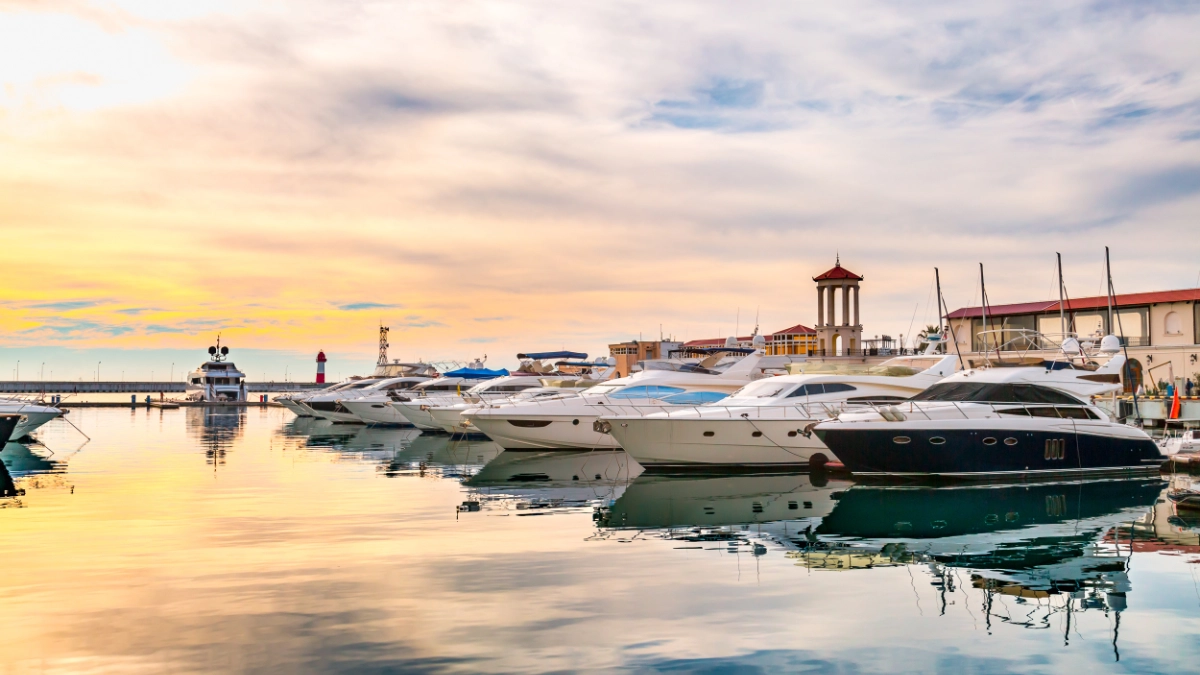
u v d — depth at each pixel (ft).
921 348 185.68
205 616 36.40
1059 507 66.23
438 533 54.54
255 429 172.55
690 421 89.66
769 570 44.83
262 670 30.66
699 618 36.60
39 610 37.17
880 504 67.82
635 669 30.96
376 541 51.75
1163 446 91.56
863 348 194.39
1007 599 39.73
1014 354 159.12
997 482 80.12
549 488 77.61
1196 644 34.01
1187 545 51.78
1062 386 84.89
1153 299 164.04
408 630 34.81
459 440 139.03
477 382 178.29
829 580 42.83
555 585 41.57
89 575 42.96
